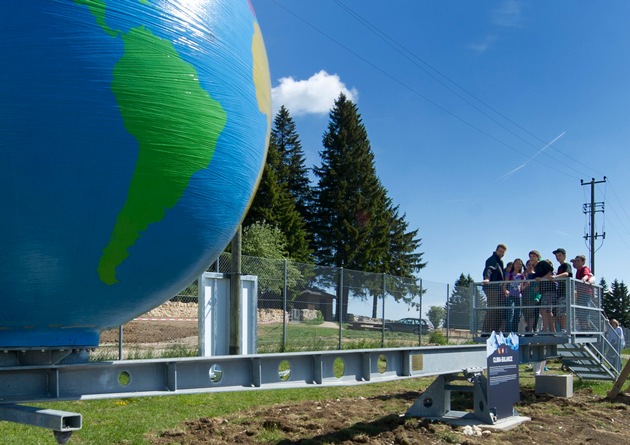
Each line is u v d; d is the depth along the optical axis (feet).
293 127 217.36
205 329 37.17
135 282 13.37
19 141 11.03
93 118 11.37
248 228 137.80
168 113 12.05
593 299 39.60
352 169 186.80
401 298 63.98
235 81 13.26
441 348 26.96
